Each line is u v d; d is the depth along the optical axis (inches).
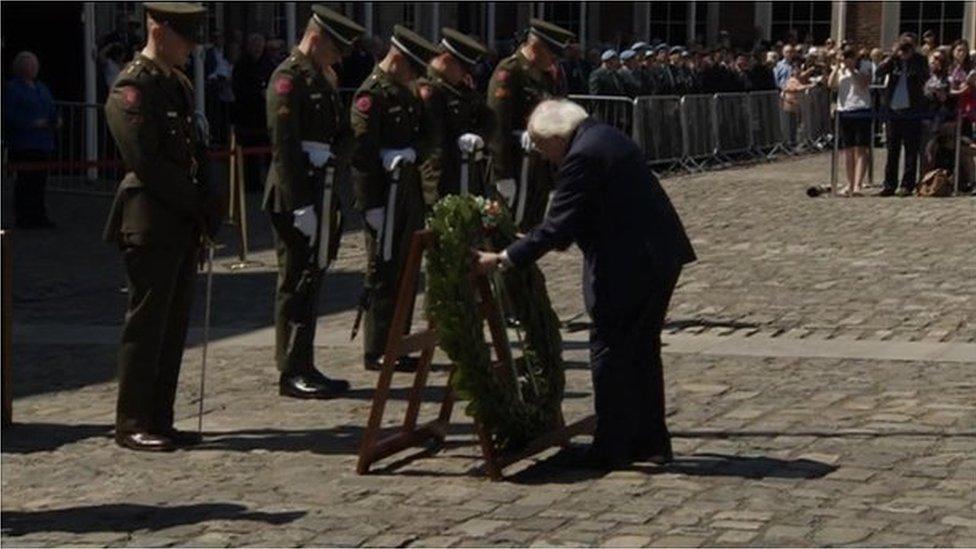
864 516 523.8
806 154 2230.6
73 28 1716.3
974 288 1016.9
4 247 687.1
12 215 1460.4
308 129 712.4
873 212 1450.5
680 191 1681.8
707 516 527.2
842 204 1529.3
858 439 631.2
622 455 590.9
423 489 572.1
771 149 2182.6
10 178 1599.4
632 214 573.3
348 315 967.6
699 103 1989.4
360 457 596.1
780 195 1624.0
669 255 577.0
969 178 1611.7
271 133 710.5
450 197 592.7
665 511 534.0
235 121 1642.5
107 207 1552.7
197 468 611.5
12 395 713.6
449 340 573.6
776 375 762.8
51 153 1444.4
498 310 596.7
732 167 2000.5
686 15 2578.7
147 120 623.5
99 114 1665.8
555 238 574.6
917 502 539.5
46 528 529.7
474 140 808.9
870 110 1592.0
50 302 1038.4
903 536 501.0
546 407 610.5
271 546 504.1
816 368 777.6
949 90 1595.7
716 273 1094.4
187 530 523.5
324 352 844.0
